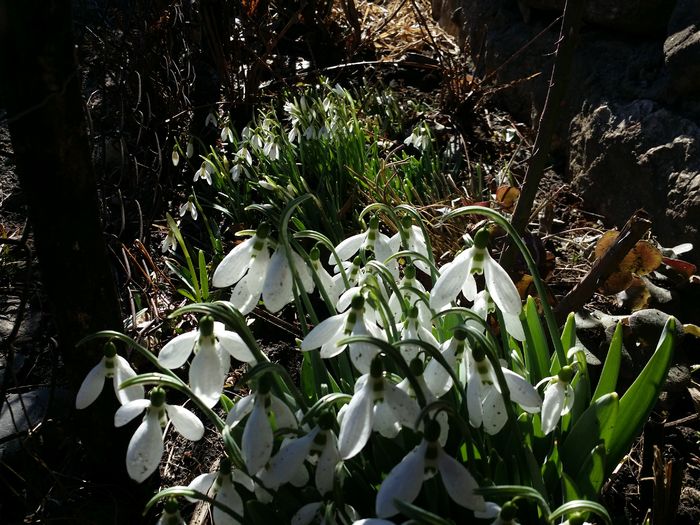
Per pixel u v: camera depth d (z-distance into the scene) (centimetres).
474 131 112
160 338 70
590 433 44
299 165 97
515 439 43
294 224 81
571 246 84
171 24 103
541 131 60
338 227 79
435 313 43
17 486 56
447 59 119
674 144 78
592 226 88
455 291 40
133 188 85
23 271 74
